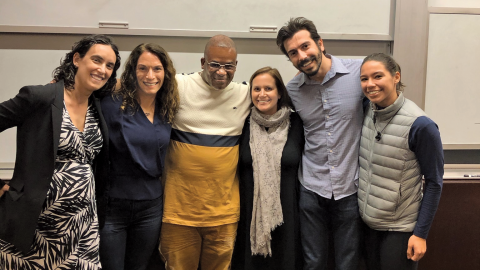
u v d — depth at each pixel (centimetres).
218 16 210
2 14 196
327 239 174
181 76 164
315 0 215
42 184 123
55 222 127
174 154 163
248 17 212
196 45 213
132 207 152
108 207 151
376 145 151
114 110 146
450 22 220
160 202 162
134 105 148
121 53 209
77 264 132
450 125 228
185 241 168
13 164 207
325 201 168
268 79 161
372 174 155
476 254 205
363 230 170
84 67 129
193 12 209
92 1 201
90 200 135
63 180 126
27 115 123
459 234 205
